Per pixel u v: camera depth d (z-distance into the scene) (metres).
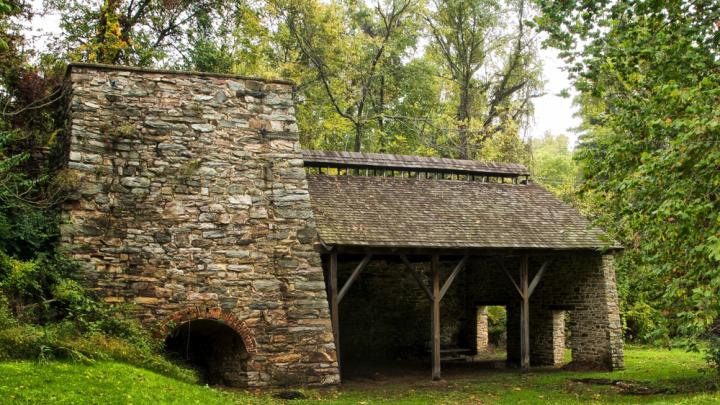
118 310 12.01
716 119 8.98
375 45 28.66
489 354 22.22
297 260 13.65
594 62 12.20
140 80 13.05
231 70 23.22
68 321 10.66
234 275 13.12
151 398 9.02
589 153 11.80
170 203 12.87
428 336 21.09
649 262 11.16
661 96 10.45
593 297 17.88
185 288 12.72
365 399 12.84
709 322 9.38
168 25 22.61
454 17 31.09
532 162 32.62
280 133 13.95
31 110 14.19
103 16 20.28
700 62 11.12
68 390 8.41
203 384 13.38
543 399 13.18
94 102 12.65
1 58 14.12
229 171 13.41
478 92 32.44
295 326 13.40
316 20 26.66
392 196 16.98
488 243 15.83
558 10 12.19
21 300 10.59
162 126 13.05
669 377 15.45
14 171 13.27
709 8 11.54
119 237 12.41
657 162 9.58
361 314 19.97
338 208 15.61
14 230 11.41
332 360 13.57
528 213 18.02
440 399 13.13
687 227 9.72
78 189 12.22
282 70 25.95
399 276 20.77
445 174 19.00
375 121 30.23
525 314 17.09
